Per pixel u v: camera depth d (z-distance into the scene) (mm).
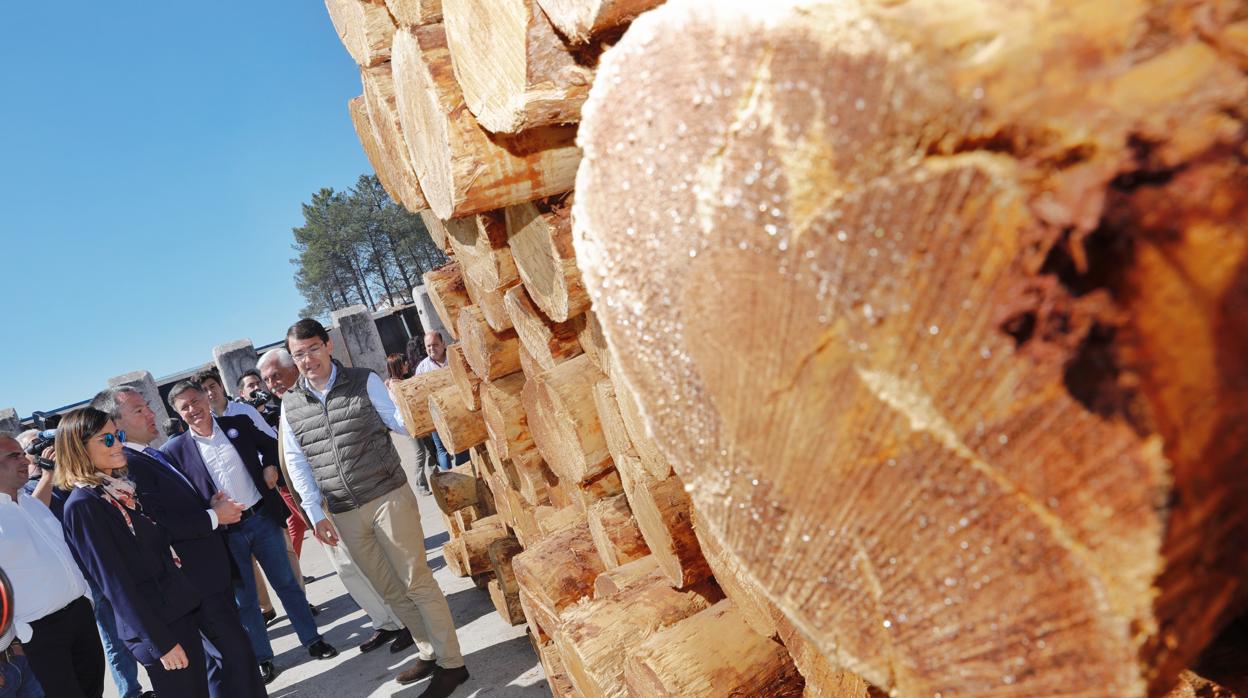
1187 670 963
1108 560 534
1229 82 477
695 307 761
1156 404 496
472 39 1646
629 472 2062
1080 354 516
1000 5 534
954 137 539
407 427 3984
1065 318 516
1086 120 494
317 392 3760
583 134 843
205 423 4688
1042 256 517
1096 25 505
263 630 4758
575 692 2910
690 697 1678
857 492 686
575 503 2934
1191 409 496
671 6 733
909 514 651
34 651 3529
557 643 2404
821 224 626
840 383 658
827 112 604
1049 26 512
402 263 68688
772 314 690
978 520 604
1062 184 504
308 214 66250
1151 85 488
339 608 5898
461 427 3779
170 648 3088
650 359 844
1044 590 581
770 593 831
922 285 579
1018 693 627
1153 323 497
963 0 547
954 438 595
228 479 4656
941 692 687
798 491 737
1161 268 493
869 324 617
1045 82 506
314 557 7570
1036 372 535
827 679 1440
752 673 1727
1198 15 494
